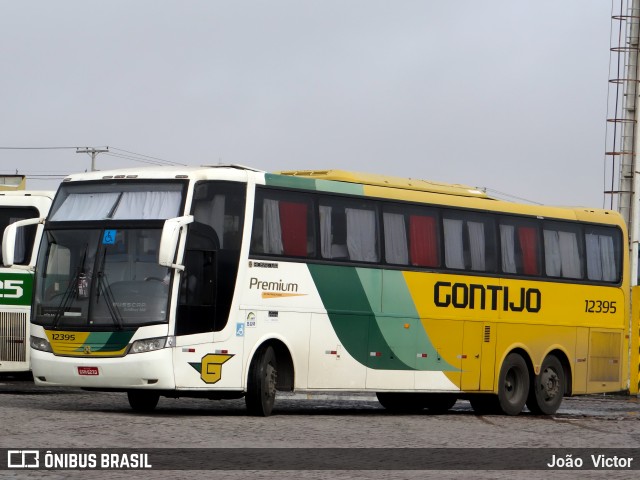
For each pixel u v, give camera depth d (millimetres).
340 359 22719
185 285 20219
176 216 20328
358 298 23047
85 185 21234
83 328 20312
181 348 20078
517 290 26375
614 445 18703
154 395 22703
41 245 21141
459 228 25344
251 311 21062
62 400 24938
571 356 27547
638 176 48906
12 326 26922
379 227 23656
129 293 20219
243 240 20969
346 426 20016
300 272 21969
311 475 13648
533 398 26766
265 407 21312
